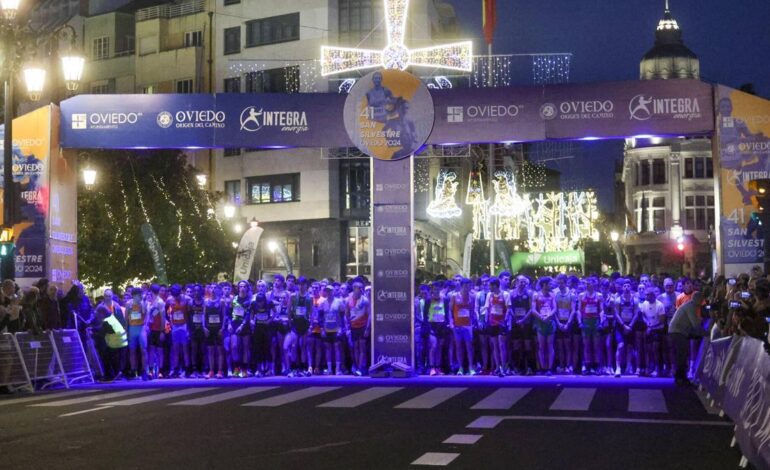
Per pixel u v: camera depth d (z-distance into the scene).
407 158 20.58
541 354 19.73
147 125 21.69
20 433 10.99
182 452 9.41
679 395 15.12
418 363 20.78
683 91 20.72
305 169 53.91
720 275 18.80
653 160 87.62
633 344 19.52
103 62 61.16
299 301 20.44
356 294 20.55
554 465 8.58
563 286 19.80
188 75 57.62
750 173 20.30
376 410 13.16
